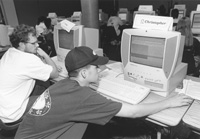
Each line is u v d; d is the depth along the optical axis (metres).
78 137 0.91
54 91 0.84
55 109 0.81
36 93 1.63
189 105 0.98
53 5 7.38
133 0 8.47
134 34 1.13
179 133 1.45
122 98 1.07
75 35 1.58
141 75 1.18
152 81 1.13
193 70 1.73
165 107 0.94
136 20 1.18
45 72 1.40
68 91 0.82
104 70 1.54
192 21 3.14
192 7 7.05
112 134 1.55
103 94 1.15
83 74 0.87
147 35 1.07
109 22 3.67
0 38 2.73
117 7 8.95
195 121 0.84
